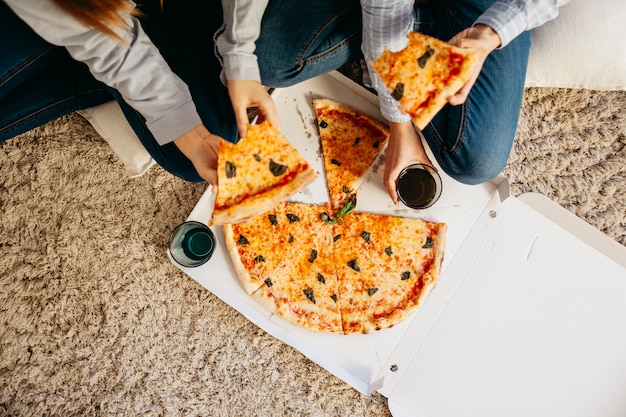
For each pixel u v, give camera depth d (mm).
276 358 1789
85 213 1826
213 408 1791
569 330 1602
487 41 1161
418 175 1566
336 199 1627
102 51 1223
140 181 1828
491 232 1630
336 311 1590
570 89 1787
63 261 1824
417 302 1566
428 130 1519
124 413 1792
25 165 1830
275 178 1222
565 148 1802
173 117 1312
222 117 1563
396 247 1597
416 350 1614
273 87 1640
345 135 1648
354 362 1609
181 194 1820
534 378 1601
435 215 1635
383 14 1235
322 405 1774
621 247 1636
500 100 1426
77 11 1088
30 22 1163
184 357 1803
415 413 1610
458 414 1604
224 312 1799
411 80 1141
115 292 1818
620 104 1783
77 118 1829
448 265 1628
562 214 1689
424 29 1494
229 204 1226
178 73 1521
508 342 1609
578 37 1518
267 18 1456
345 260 1604
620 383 1583
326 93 1688
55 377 1800
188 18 1555
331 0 1412
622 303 1591
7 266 1820
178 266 1669
